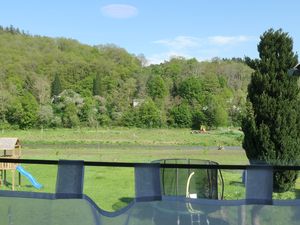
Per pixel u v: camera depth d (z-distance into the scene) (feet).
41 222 9.20
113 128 192.95
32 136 158.51
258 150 33.42
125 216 9.08
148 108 201.46
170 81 241.55
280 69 34.19
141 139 159.12
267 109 33.37
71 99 199.00
